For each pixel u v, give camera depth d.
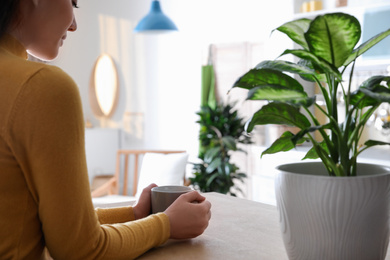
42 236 0.84
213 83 4.60
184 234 0.97
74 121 0.77
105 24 5.72
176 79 5.01
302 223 0.78
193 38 4.81
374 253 0.78
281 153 3.67
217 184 3.91
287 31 0.83
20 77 0.75
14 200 0.78
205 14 4.69
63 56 6.04
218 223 1.14
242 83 0.83
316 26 0.72
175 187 1.11
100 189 3.46
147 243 0.91
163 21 3.58
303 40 0.84
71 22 0.90
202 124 3.92
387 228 0.79
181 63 4.95
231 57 4.46
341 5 3.71
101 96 5.79
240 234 1.05
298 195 0.78
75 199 0.78
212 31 4.63
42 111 0.74
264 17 4.15
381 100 0.70
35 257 0.83
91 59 5.86
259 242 0.99
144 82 5.39
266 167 3.81
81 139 0.79
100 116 5.84
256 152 3.82
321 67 0.78
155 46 5.23
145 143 5.43
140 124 5.47
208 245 0.97
